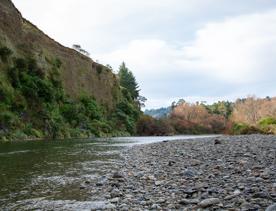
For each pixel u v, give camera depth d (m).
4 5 80.69
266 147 23.05
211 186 11.37
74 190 12.77
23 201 11.07
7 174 16.28
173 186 12.20
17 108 59.66
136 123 112.69
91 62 117.94
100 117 95.88
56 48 104.31
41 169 18.06
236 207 8.56
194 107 170.50
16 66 70.06
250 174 12.79
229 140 33.16
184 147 29.73
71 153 27.58
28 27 99.25
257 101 137.25
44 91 71.56
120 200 10.83
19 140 49.62
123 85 154.50
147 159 22.55
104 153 27.75
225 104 199.38
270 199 9.02
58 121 70.81
